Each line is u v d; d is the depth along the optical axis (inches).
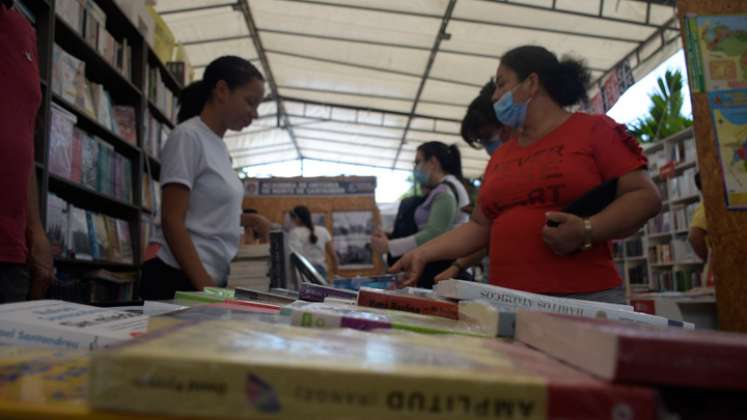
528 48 54.8
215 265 67.6
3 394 12.3
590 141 49.1
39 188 78.2
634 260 241.8
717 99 51.6
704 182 50.8
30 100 50.8
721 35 52.7
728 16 52.9
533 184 50.8
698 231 109.3
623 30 222.4
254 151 524.7
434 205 86.1
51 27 81.5
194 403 10.9
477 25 234.2
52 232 86.7
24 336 19.7
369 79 325.7
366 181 171.0
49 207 85.6
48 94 80.0
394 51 277.9
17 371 14.7
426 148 97.0
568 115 53.8
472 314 25.6
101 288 108.6
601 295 47.3
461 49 261.1
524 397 10.8
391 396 10.9
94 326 20.7
